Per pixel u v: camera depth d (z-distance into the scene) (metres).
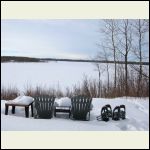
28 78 26.00
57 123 7.36
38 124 7.07
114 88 13.77
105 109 8.85
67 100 8.73
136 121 8.25
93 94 13.51
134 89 13.27
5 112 8.56
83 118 8.32
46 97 8.33
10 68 37.56
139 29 16.16
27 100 8.63
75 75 28.39
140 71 12.99
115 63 18.06
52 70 35.12
